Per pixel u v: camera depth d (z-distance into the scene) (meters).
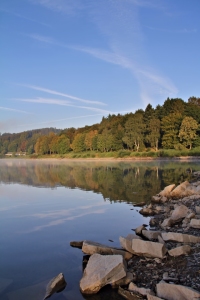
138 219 14.24
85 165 66.12
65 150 124.25
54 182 32.38
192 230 10.91
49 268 8.51
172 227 11.84
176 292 6.05
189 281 6.59
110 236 11.52
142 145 86.25
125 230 12.34
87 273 7.41
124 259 7.94
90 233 12.01
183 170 40.16
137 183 28.20
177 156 71.31
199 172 32.94
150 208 16.16
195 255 7.98
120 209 16.80
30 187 28.52
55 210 17.00
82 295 6.83
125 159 82.38
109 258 7.61
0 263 8.97
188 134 72.75
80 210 16.80
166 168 44.88
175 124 78.44
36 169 58.38
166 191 19.28
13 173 48.56
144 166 52.12
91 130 122.31
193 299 5.73
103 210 16.62
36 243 10.84
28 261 9.09
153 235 10.37
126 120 101.12
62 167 61.50
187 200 16.73
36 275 8.05
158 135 81.25
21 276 8.01
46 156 137.12
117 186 26.64
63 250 10.01
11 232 12.41
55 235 11.85
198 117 80.81
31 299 6.74
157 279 7.04
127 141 87.38
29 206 18.39
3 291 7.16
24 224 13.81
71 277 7.85
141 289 6.54
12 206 18.48
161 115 87.75
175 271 7.23
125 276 7.18
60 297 6.79
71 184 29.92
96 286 6.92
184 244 9.09
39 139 151.50
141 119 87.88
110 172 42.19
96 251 9.06
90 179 33.75
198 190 18.23
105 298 6.65
